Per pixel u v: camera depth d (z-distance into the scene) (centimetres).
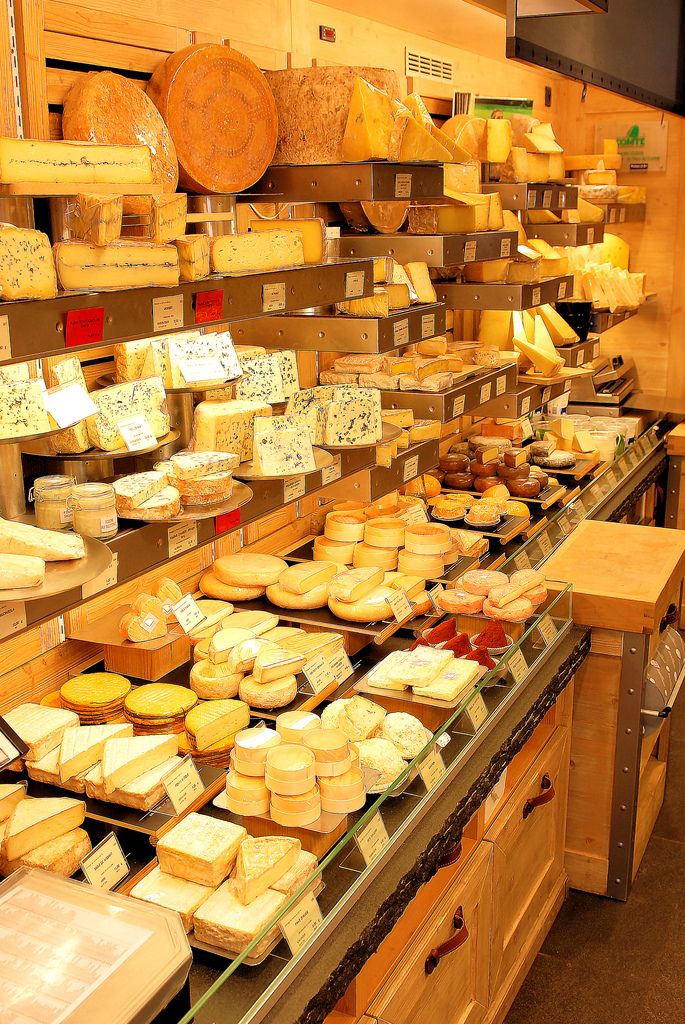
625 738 287
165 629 202
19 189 132
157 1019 122
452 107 354
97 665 209
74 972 117
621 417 476
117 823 159
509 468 353
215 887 149
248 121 204
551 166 381
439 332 278
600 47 270
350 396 239
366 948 156
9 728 154
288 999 141
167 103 188
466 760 207
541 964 274
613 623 277
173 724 181
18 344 129
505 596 235
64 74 190
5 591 139
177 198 162
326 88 215
